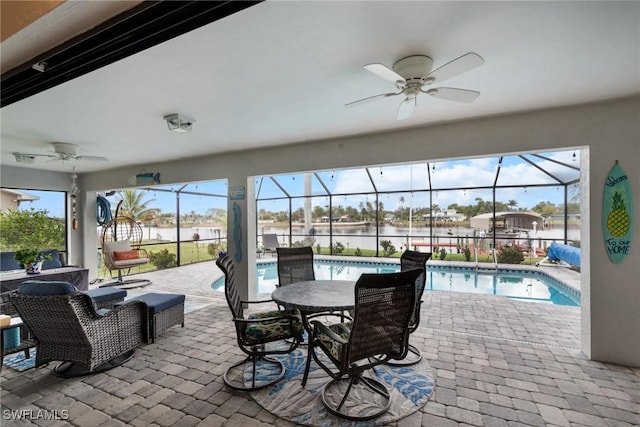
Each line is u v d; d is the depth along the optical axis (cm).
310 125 370
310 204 1084
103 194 833
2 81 124
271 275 896
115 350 302
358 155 419
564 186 771
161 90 261
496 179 785
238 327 252
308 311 258
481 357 313
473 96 229
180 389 261
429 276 803
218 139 430
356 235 1023
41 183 653
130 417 225
